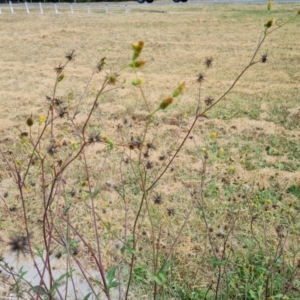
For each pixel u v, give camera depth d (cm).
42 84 720
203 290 235
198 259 262
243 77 735
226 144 440
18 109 577
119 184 319
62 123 497
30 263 261
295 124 493
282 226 274
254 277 238
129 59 931
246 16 1595
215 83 696
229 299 229
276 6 1881
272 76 738
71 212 290
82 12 2106
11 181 362
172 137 459
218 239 271
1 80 759
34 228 290
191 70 803
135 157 400
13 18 1831
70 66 860
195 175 372
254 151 425
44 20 1727
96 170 379
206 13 1792
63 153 409
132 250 155
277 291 224
